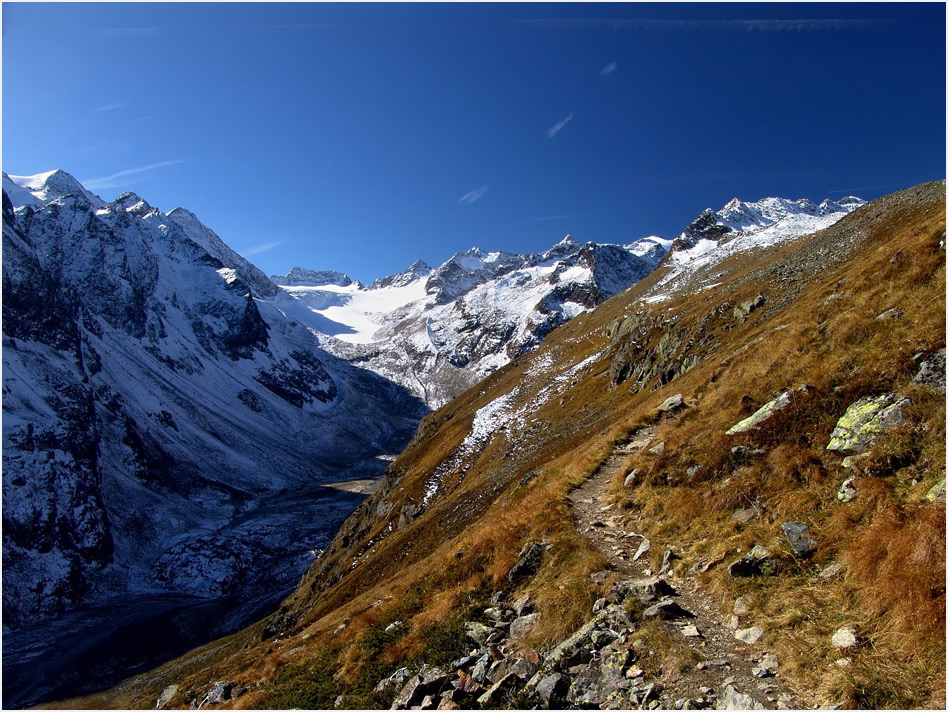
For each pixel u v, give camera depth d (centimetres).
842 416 1381
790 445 1424
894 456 1159
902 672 791
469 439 8388
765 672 892
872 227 5956
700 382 2681
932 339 1357
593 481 2159
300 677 1612
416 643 1473
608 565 1434
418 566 2667
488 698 1091
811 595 1014
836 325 1797
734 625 1042
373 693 1338
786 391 1653
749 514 1347
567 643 1148
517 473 5012
